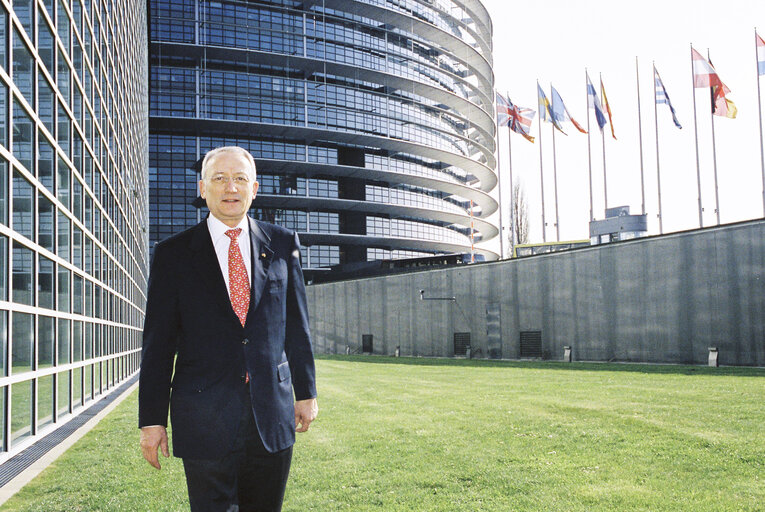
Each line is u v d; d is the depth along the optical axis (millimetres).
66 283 10398
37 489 6180
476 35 97812
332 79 83125
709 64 41719
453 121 99688
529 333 32281
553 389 14727
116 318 17375
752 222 22859
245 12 76812
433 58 94125
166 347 3248
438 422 10062
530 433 8758
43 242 8844
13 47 7359
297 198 80000
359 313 46344
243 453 3164
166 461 7504
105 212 14844
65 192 10336
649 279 26391
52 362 9406
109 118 15789
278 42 77875
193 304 3242
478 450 7719
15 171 7492
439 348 38406
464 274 36688
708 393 12820
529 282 32344
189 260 3299
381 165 87375
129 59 23094
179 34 73938
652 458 6973
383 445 8227
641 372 19938
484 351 35062
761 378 16375
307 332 3549
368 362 33000
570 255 30047
